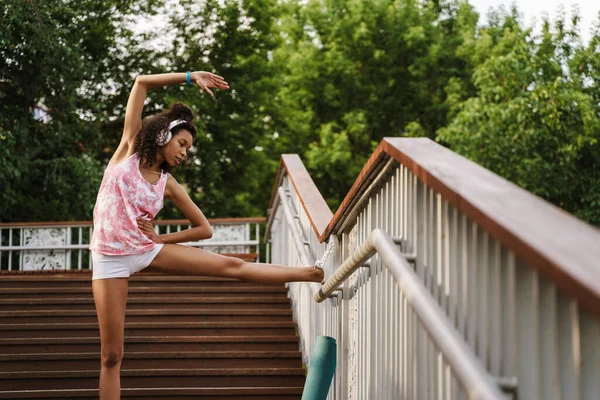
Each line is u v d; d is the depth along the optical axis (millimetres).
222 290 7094
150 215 3199
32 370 5352
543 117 12938
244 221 10461
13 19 11281
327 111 21031
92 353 5410
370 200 2875
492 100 14281
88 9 13875
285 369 5137
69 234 10820
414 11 21250
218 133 16766
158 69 15461
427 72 21062
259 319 6445
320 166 19438
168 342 5777
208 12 16016
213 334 6129
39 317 6340
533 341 1285
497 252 1388
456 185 1404
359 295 3107
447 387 1651
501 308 1393
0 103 12242
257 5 16906
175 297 7023
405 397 2141
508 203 1276
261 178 19141
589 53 14125
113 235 3100
